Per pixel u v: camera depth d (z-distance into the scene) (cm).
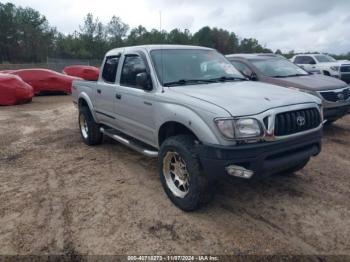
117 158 610
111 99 559
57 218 395
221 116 343
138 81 450
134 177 514
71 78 1802
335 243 334
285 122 366
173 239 347
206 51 541
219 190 454
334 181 480
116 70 558
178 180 412
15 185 496
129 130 530
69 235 360
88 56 7675
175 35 7962
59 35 8375
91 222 384
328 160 566
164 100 419
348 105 723
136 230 365
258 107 358
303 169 527
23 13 8450
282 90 430
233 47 8675
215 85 446
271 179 489
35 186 490
